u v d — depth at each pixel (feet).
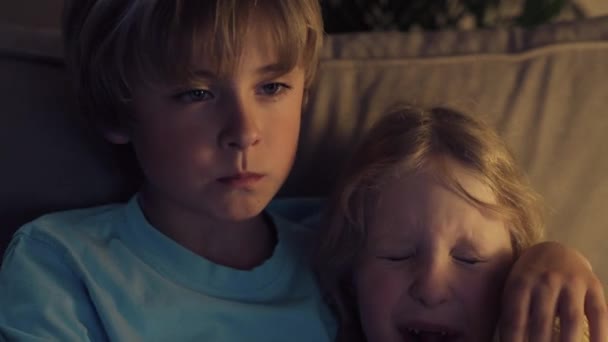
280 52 2.35
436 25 4.75
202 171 2.38
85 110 2.65
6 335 2.23
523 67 3.21
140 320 2.39
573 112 3.16
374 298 2.57
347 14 4.75
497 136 2.72
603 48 3.26
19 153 2.70
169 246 2.56
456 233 2.48
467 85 3.16
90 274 2.41
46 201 2.73
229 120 2.32
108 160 2.85
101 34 2.45
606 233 3.10
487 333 2.56
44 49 2.84
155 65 2.30
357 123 3.12
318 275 2.81
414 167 2.53
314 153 3.11
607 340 2.31
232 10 2.25
